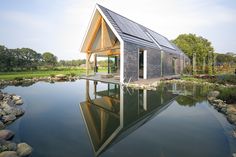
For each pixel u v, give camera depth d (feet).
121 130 15.67
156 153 11.30
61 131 15.11
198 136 14.21
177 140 13.38
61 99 30.04
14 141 13.14
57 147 12.07
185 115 20.47
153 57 66.80
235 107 22.16
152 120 18.60
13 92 37.04
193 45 136.46
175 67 94.43
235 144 12.80
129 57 51.62
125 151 11.56
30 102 27.43
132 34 58.29
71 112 21.57
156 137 13.97
